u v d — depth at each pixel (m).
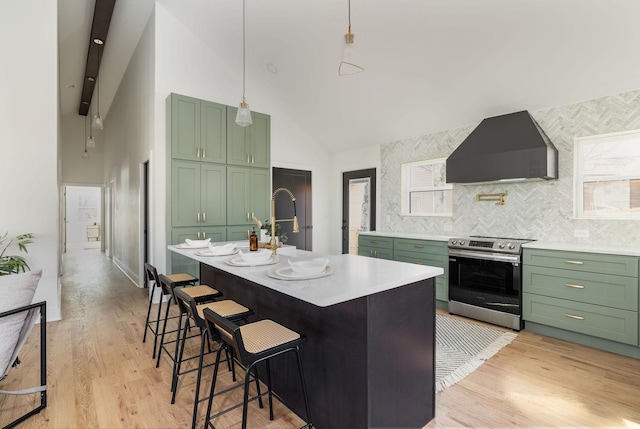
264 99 5.12
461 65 3.26
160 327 3.28
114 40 5.04
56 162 3.40
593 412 1.91
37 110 3.30
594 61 2.76
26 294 1.80
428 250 3.94
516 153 3.21
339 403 1.63
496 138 3.51
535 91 3.26
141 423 1.81
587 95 3.12
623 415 1.88
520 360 2.57
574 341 2.90
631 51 2.58
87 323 3.38
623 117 2.97
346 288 1.45
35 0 3.29
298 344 1.57
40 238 3.35
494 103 3.57
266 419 1.87
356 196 5.67
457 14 2.79
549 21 2.57
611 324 2.66
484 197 3.96
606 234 3.09
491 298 3.36
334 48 3.69
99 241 12.70
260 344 1.50
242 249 2.89
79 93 7.23
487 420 1.84
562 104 3.31
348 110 4.70
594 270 2.74
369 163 5.38
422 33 3.08
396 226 4.99
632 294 2.56
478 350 2.74
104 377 2.29
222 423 1.81
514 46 2.88
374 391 1.51
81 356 2.61
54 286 3.43
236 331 1.34
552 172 3.21
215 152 4.25
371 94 4.19
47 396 2.05
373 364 1.51
